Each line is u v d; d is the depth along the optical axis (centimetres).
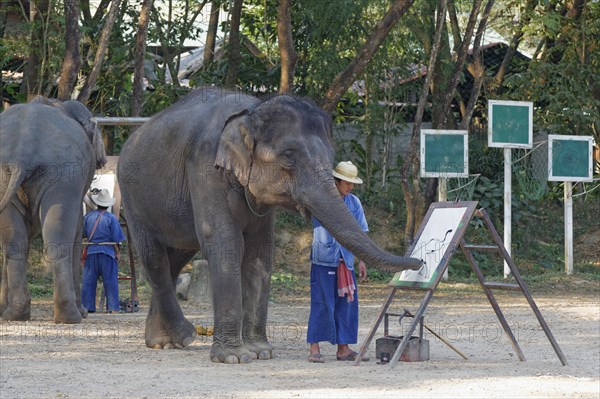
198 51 3291
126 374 845
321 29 2294
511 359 998
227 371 876
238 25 2309
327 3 2219
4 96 2559
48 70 2102
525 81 2639
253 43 2855
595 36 2733
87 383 789
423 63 2550
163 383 794
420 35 2456
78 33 1752
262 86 2602
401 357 967
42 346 1052
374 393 746
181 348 1059
